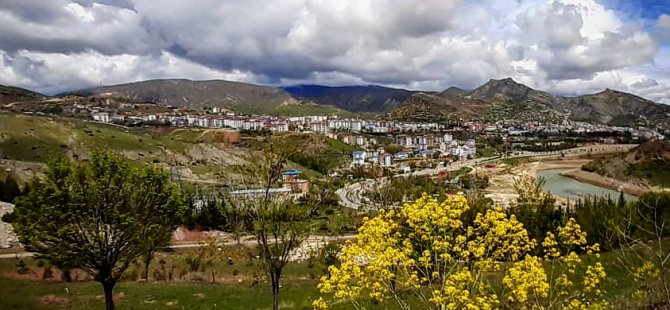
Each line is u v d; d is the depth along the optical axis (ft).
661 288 42.93
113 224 59.36
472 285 30.19
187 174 409.08
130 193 60.39
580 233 31.04
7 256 127.44
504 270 31.17
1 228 153.17
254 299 82.58
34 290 84.28
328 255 111.96
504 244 29.91
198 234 188.44
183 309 76.13
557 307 32.22
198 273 116.78
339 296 28.84
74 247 56.65
